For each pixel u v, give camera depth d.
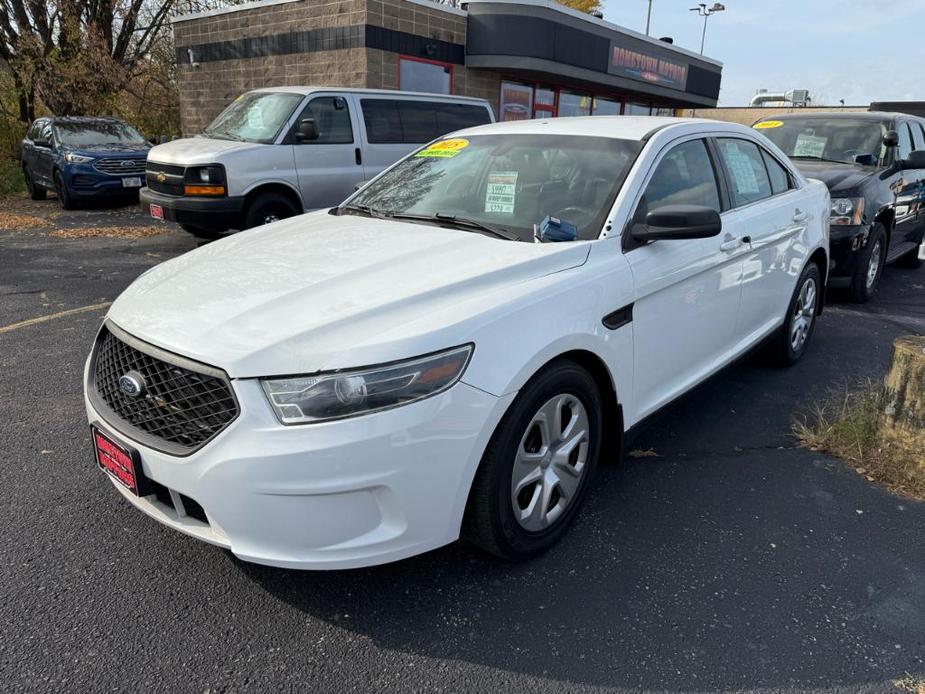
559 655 2.38
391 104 9.57
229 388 2.26
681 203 3.64
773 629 2.51
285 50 14.70
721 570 2.85
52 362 5.04
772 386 4.88
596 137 3.70
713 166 4.02
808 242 4.95
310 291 2.63
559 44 15.75
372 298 2.53
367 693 2.22
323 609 2.59
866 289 7.22
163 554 2.88
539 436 2.78
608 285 2.99
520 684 2.26
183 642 2.41
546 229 3.08
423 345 2.33
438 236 3.24
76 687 2.21
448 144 4.24
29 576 2.72
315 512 2.26
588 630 2.50
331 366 2.24
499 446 2.53
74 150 12.84
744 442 4.00
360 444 2.22
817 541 3.06
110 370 2.68
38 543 2.93
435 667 2.32
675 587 2.74
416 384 2.29
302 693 2.21
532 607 2.61
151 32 18.72
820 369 5.25
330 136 8.99
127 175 13.05
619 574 2.81
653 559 2.91
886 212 7.29
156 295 2.81
